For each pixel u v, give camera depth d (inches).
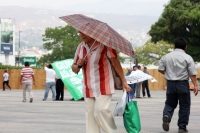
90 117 492.1
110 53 482.0
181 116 655.8
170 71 658.8
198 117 884.0
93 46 481.7
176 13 2802.7
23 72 1354.6
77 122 778.2
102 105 481.7
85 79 487.5
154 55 4837.6
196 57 2871.6
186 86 654.5
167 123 652.1
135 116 521.3
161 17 2903.5
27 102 1353.3
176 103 664.4
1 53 6136.8
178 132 658.2
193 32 2792.8
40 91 2458.2
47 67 1494.8
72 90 1433.3
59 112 979.9
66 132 648.4
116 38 468.1
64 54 5029.5
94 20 476.1
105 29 465.1
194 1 2898.6
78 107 1135.0
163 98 1724.9
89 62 482.9
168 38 2876.5
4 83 2647.6
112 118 487.5
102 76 482.3
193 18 2731.3
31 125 732.0
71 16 487.5
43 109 1063.0
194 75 655.8
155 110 1059.9
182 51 663.1
